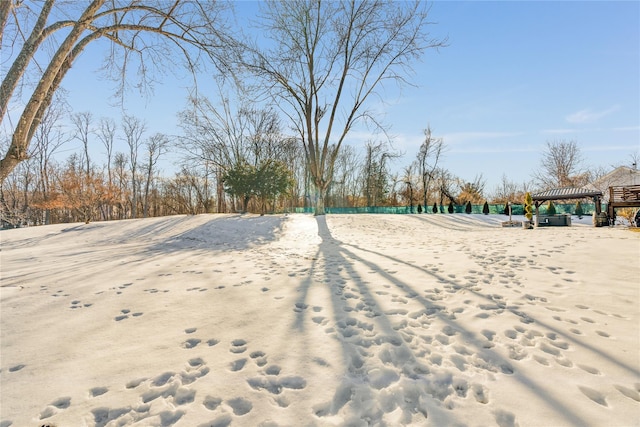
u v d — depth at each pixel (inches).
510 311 167.9
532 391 99.9
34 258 430.6
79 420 90.2
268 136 1338.6
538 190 1753.2
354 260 326.6
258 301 193.0
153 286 233.0
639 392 98.9
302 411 92.3
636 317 157.5
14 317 171.9
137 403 97.3
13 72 181.0
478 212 1407.5
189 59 300.4
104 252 455.5
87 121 1589.6
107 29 241.8
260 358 123.5
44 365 120.9
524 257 295.1
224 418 89.9
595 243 348.5
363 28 749.9
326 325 154.3
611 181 1445.6
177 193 1553.9
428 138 1721.2
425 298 191.9
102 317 170.6
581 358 119.9
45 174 1374.3
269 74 735.7
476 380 106.7
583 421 85.8
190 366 118.8
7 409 95.6
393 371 112.4
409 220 876.6
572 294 192.4
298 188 2025.1
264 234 615.2
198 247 497.4
